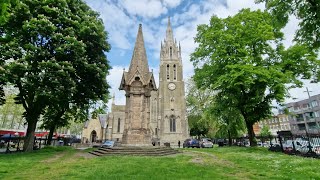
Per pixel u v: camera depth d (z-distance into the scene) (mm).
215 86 26375
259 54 27328
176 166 12102
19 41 20422
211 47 30703
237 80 24953
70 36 22359
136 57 23938
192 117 63594
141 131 21609
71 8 25031
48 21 20281
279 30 28078
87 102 28438
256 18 27453
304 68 26688
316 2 12922
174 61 71000
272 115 28812
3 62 19938
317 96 71500
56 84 20312
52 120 32875
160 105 65750
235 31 28062
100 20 29234
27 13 20156
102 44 26844
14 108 57312
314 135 18484
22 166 12609
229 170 11328
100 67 26938
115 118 75125
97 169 11047
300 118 78125
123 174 9789
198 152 23453
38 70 20500
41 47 21125
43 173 10422
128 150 18797
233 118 33938
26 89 20812
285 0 14211
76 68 23875
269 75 23375
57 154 20500
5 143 34094
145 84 22859
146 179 8859
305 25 14273
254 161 15047
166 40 74500
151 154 18516
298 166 12508
